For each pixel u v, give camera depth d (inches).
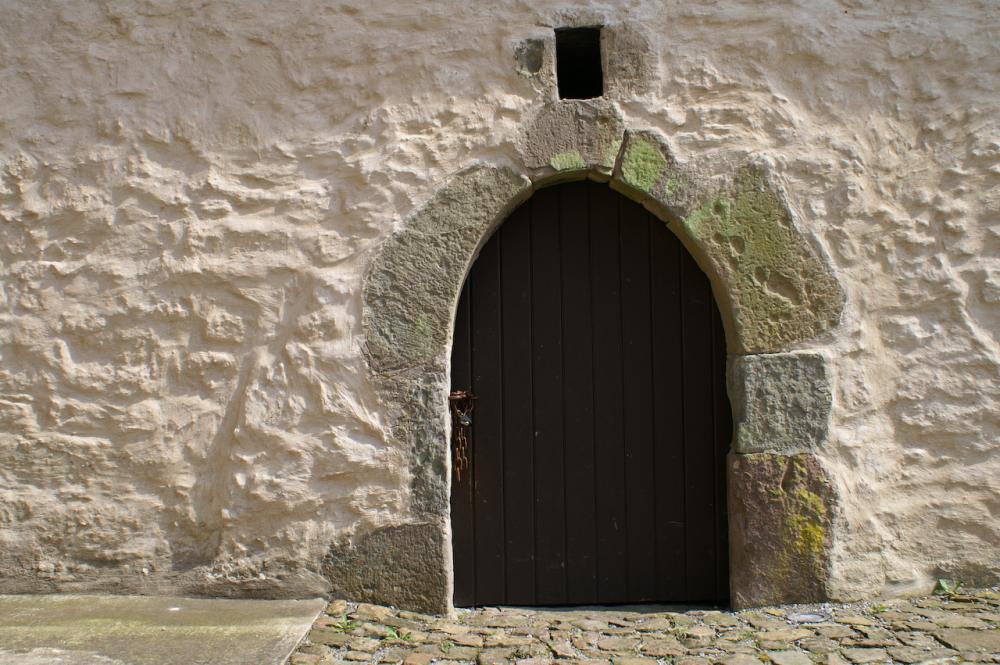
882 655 116.3
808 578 136.2
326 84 139.8
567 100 138.9
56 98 140.1
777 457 136.3
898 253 139.2
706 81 140.0
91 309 138.4
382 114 138.9
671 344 145.9
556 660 118.0
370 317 136.9
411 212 137.8
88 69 140.2
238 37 140.3
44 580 137.5
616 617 136.5
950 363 138.3
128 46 140.5
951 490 138.3
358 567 136.3
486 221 138.2
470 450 144.3
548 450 145.0
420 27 140.3
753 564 136.5
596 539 145.1
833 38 140.7
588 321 145.7
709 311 145.9
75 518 137.6
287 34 140.3
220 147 139.5
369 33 140.2
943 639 120.8
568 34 143.0
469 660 118.1
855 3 141.6
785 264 138.0
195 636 120.3
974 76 140.2
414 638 125.4
